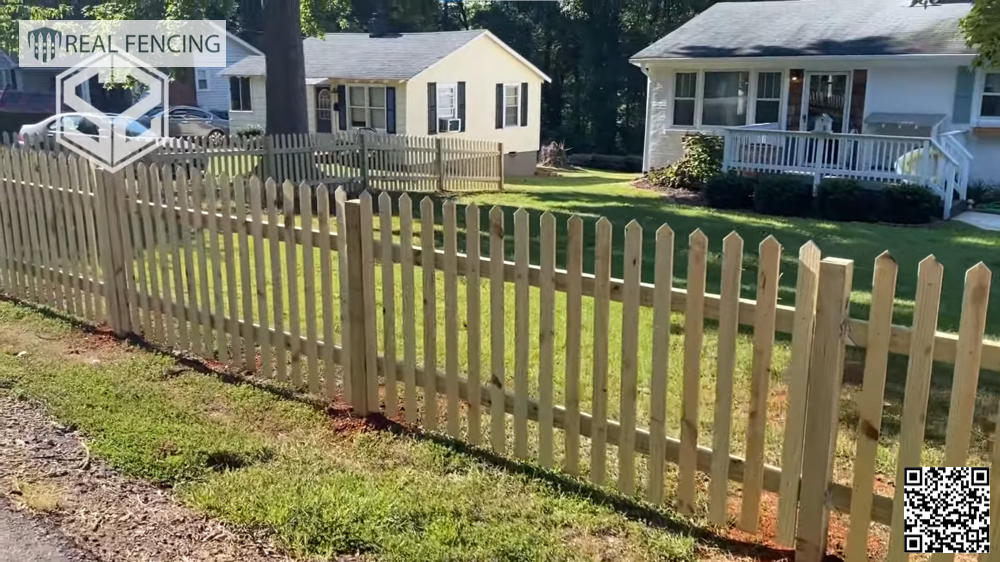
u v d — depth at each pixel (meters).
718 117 19.53
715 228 12.17
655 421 3.44
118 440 4.03
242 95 28.09
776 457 3.98
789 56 17.70
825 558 3.15
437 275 7.72
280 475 3.73
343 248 4.33
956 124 16.83
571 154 33.59
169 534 3.26
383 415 4.43
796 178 14.95
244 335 5.09
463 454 3.99
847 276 2.86
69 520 3.35
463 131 25.42
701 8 35.03
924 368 2.76
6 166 6.60
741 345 5.84
